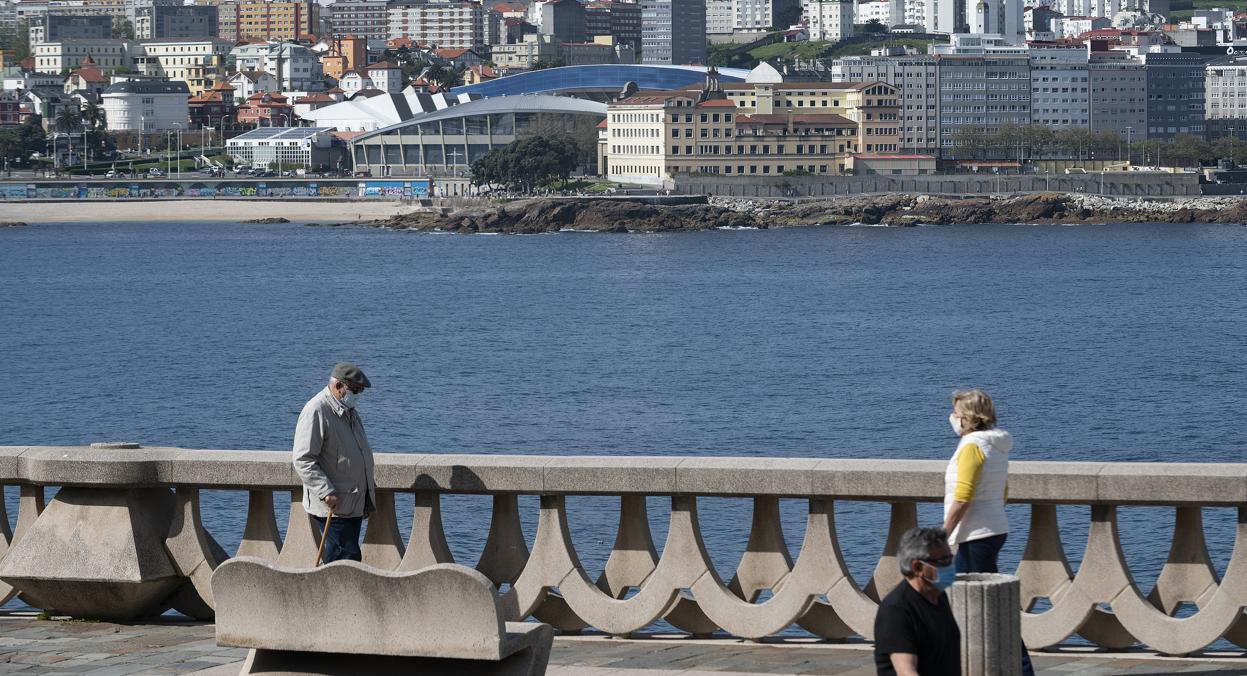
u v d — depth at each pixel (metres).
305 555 34.41
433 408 182.75
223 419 178.12
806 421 170.25
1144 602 30.56
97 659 31.75
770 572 32.22
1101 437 159.12
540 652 27.45
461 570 26.58
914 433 161.00
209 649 32.47
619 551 33.03
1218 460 145.75
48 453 34.69
